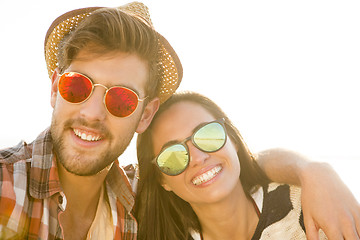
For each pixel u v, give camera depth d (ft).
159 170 2.63
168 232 2.73
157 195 2.73
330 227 2.08
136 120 2.28
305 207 2.23
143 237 2.69
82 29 2.17
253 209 2.64
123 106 2.17
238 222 2.57
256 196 2.64
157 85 2.48
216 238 2.66
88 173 2.17
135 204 2.70
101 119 2.13
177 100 2.60
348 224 2.06
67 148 2.14
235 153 2.55
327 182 2.26
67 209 2.35
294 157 2.61
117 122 2.18
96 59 2.13
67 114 2.12
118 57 2.16
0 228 1.96
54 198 2.21
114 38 2.14
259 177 2.68
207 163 2.43
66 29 2.37
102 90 2.13
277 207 2.55
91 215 2.46
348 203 2.15
